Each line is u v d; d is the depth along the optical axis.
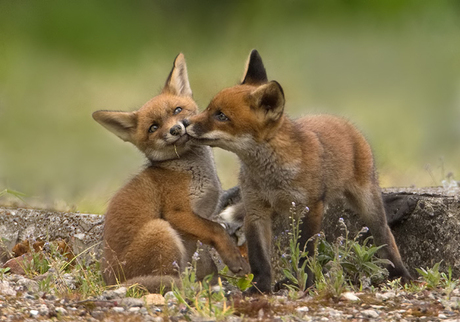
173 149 10.45
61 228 12.46
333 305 8.34
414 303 8.37
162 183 10.34
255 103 9.50
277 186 9.72
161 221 10.02
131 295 8.90
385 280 10.12
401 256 11.13
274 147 9.55
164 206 10.25
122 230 10.02
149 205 10.18
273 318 7.73
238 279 9.68
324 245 9.94
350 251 10.99
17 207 13.64
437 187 13.51
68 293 8.80
